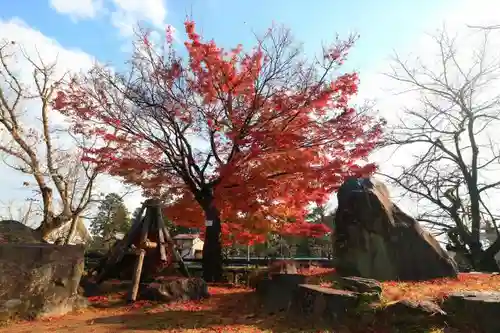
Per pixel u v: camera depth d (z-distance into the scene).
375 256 9.23
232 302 8.98
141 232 11.61
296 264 12.95
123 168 12.96
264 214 13.48
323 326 6.32
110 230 32.25
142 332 6.37
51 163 17.14
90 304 8.98
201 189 14.02
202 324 6.82
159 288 9.37
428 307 5.88
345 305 6.34
